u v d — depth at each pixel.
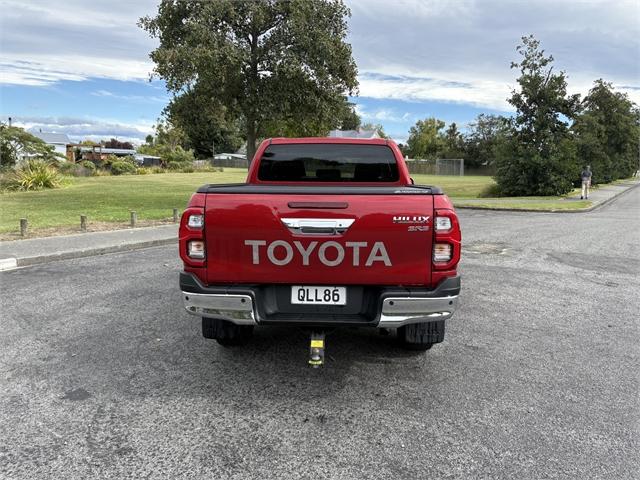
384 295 3.44
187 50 14.31
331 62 15.38
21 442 3.02
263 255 3.53
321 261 3.51
